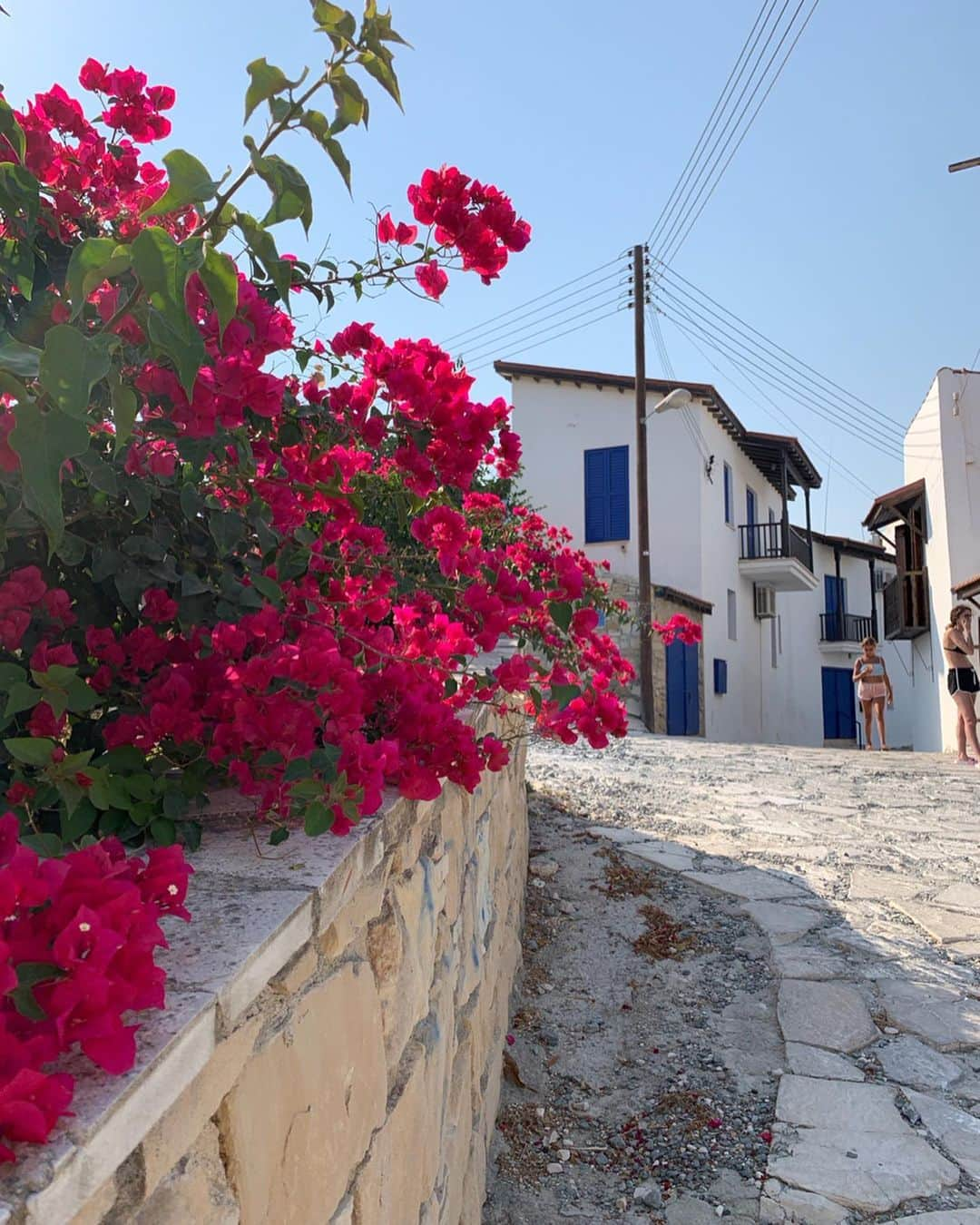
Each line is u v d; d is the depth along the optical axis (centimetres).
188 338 105
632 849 622
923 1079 351
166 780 159
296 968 132
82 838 147
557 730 255
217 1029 104
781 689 2694
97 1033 81
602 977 443
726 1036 388
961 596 1445
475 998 290
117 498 177
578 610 251
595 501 1984
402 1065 191
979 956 459
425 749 192
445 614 240
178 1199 99
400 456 210
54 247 170
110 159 189
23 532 151
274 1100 124
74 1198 77
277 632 178
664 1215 282
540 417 2027
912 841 671
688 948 473
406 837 196
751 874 582
